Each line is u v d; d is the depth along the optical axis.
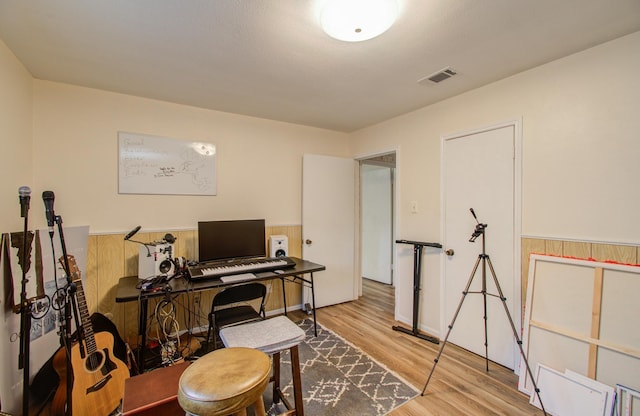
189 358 2.46
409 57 2.01
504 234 2.36
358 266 4.23
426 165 3.00
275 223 3.53
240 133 3.27
